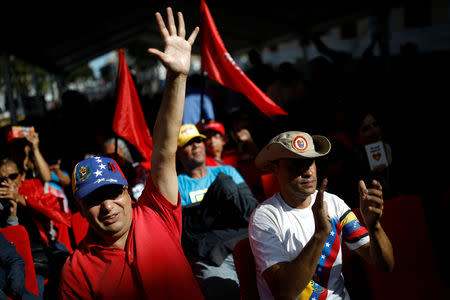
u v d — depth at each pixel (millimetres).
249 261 2107
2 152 3268
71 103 5641
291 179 1981
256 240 1985
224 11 8711
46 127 5898
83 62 14992
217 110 7266
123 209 1772
